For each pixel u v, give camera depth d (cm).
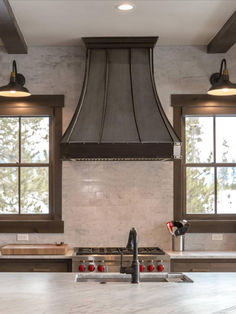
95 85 475
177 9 403
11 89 423
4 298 269
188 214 514
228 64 515
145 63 483
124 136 449
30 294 279
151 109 466
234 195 518
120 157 446
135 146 446
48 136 517
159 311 242
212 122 519
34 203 516
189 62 515
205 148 518
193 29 460
